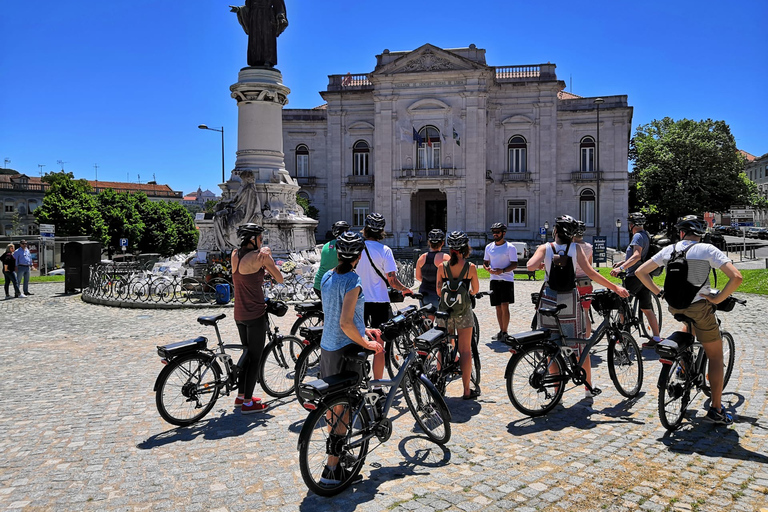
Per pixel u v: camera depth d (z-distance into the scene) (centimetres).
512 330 1136
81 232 5194
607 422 586
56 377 795
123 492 441
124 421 609
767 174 9388
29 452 523
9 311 1472
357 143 5144
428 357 639
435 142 4725
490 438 546
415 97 4694
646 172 5119
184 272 1806
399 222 4769
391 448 528
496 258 988
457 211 4662
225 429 584
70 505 420
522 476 459
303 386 439
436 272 792
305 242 1959
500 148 4959
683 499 414
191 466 490
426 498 425
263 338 638
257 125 1880
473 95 4591
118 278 1625
